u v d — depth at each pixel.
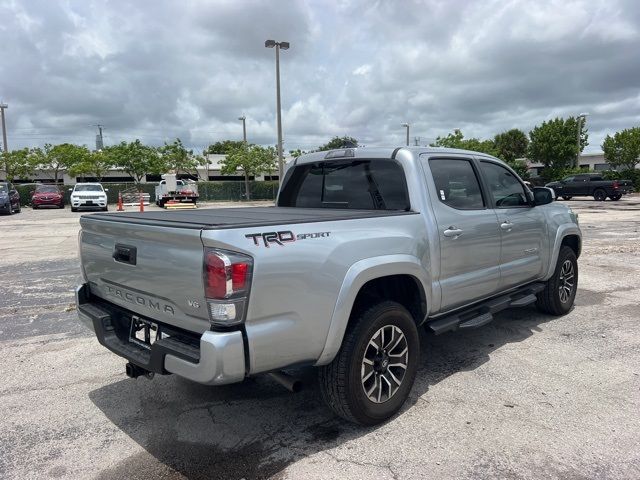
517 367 4.38
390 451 3.07
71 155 45.22
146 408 3.74
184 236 2.69
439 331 3.87
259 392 3.99
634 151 42.28
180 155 49.66
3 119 43.16
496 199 4.69
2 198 25.16
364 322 3.20
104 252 3.47
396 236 3.45
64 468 2.97
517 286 5.03
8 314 6.27
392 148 4.05
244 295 2.62
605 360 4.51
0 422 3.55
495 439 3.19
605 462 2.92
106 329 3.43
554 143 49.53
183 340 2.87
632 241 12.39
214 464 2.99
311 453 3.08
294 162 5.05
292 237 2.85
